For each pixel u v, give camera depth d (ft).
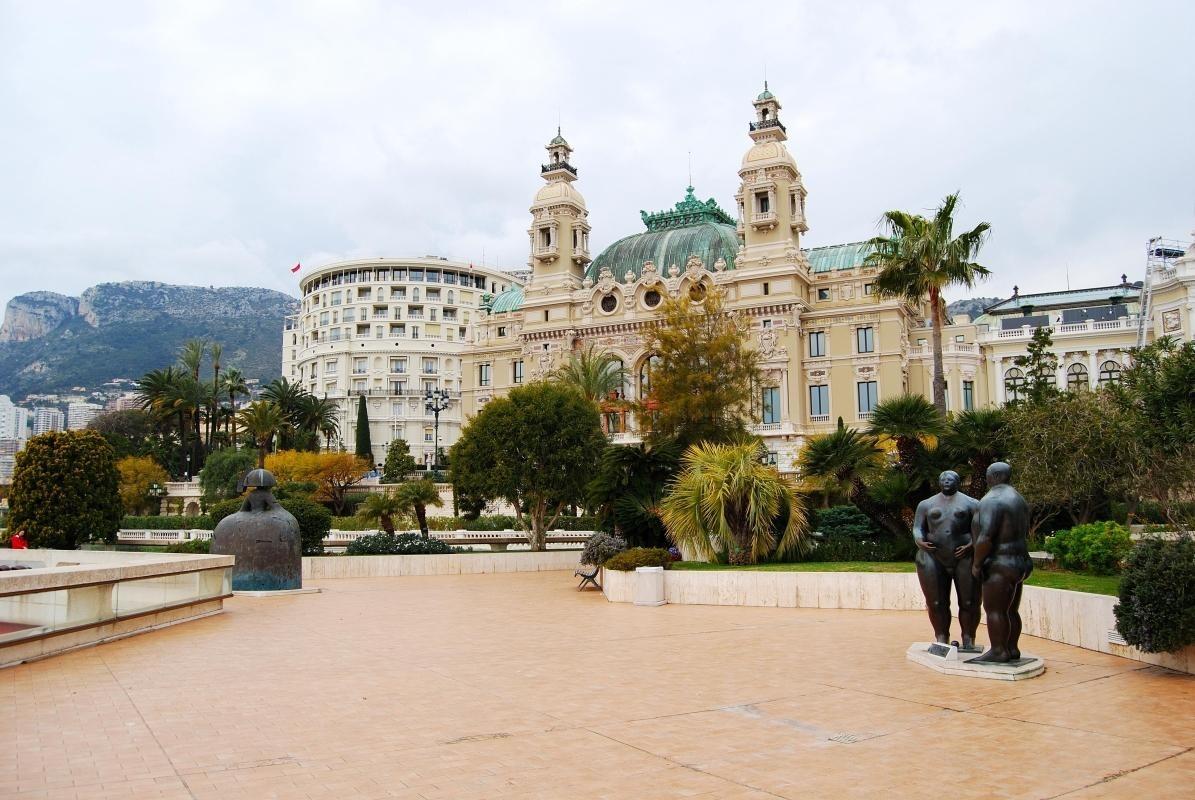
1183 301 243.19
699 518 103.60
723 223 370.32
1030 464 104.68
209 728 38.65
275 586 103.09
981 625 72.43
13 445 643.86
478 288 607.78
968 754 34.88
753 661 56.08
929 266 145.69
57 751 34.81
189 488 339.77
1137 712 41.68
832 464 109.19
